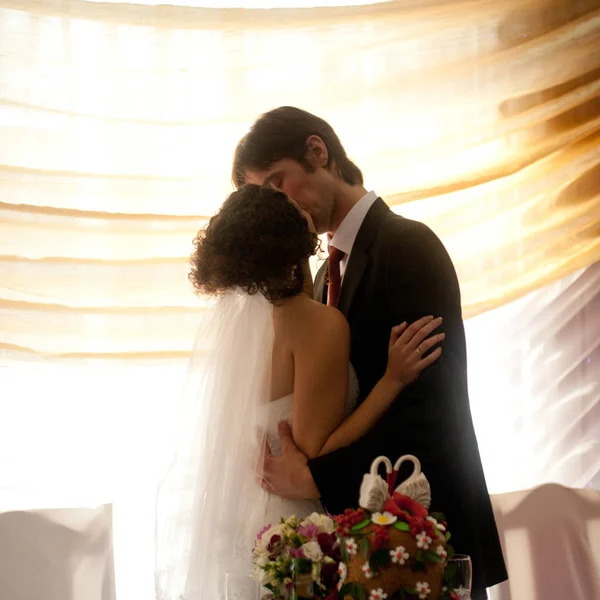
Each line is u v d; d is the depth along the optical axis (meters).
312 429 1.88
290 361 1.92
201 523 1.82
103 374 3.16
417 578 1.39
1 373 3.12
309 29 3.33
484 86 3.41
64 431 3.14
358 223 2.22
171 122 3.25
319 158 2.23
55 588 2.79
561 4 3.45
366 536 1.41
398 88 3.36
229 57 3.29
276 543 1.55
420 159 3.35
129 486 3.16
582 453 3.44
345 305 2.15
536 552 3.02
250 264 1.86
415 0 3.39
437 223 3.36
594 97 3.45
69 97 3.20
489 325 3.48
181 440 1.92
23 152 3.16
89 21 3.22
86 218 3.17
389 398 1.92
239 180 2.29
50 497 3.12
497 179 3.39
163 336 3.19
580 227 3.41
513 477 3.43
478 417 3.44
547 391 3.46
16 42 3.17
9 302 3.11
